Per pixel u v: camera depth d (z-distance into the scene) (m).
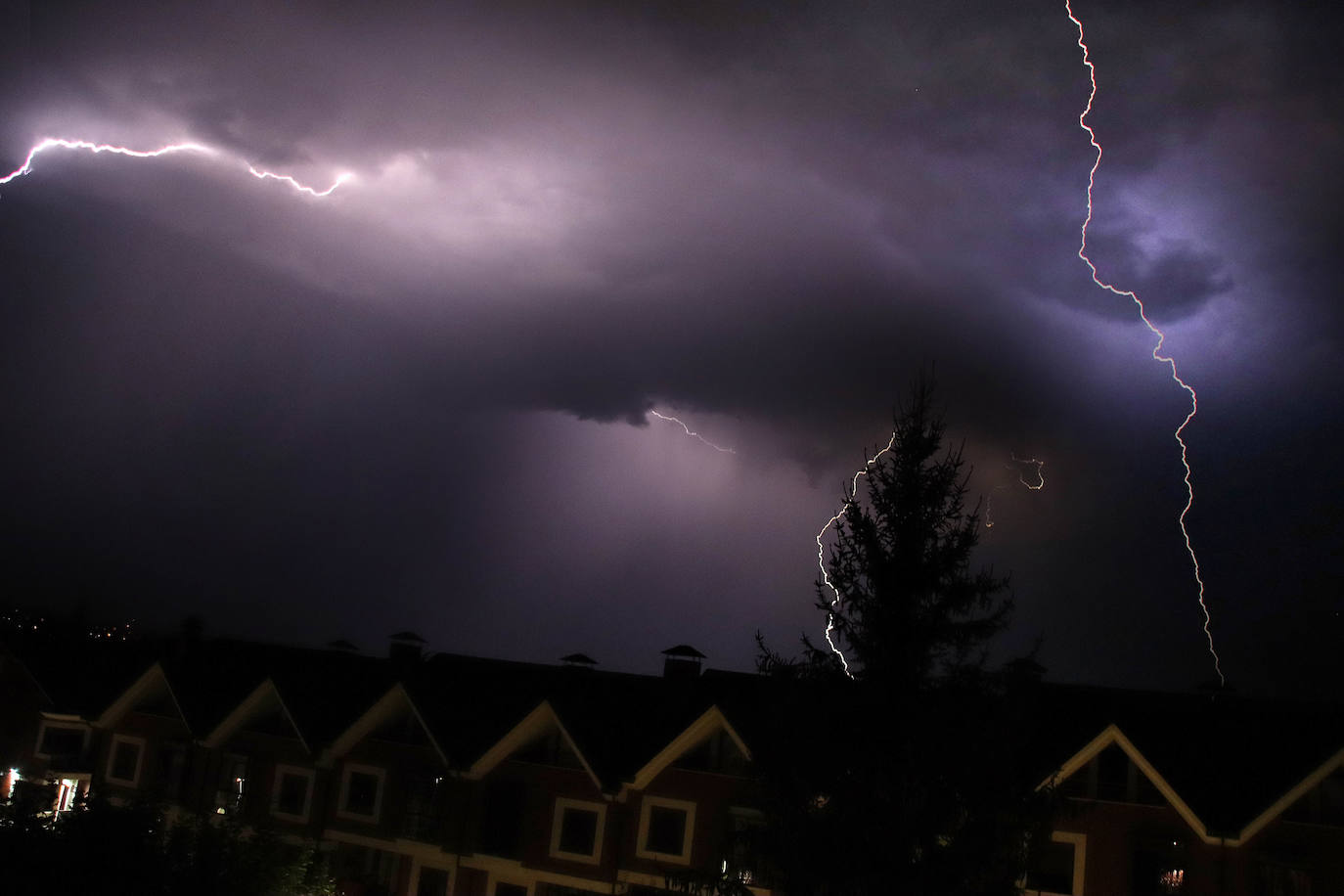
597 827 23.94
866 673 13.52
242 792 28.22
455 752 26.06
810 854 12.76
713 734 23.59
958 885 12.36
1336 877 18.23
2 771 31.69
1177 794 19.33
